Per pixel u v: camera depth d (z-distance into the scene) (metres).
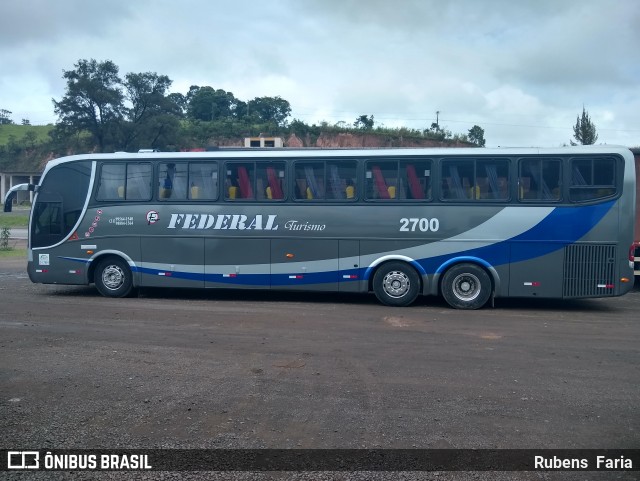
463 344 9.28
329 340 9.50
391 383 7.18
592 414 6.16
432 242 12.60
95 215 13.96
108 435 5.53
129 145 54.69
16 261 23.00
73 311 12.08
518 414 6.13
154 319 11.23
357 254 12.89
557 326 10.82
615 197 12.02
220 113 72.81
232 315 11.71
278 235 13.21
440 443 5.37
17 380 7.23
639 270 15.46
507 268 12.35
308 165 13.12
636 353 8.77
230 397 6.62
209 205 13.50
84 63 53.19
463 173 12.52
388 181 12.80
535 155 12.29
